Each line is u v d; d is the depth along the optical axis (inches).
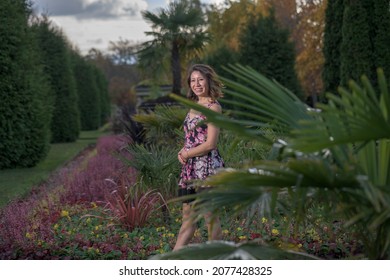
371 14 470.6
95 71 1499.8
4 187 371.2
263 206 116.1
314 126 97.1
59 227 218.5
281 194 123.1
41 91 544.7
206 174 160.7
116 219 217.9
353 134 87.8
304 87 997.2
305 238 185.0
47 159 595.2
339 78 515.5
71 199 283.7
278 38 676.7
